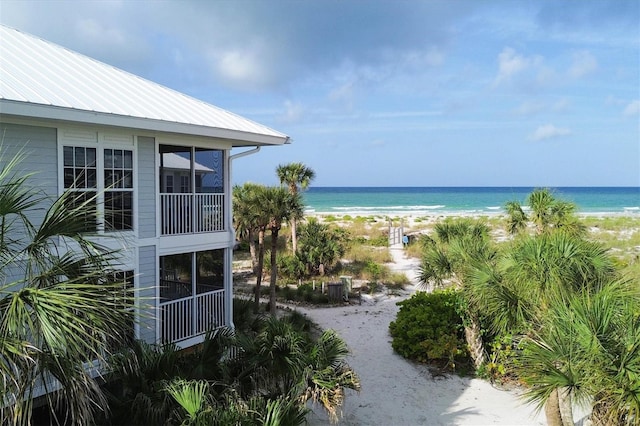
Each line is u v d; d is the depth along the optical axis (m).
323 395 6.62
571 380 5.28
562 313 5.69
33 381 4.10
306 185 23.69
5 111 6.25
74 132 7.91
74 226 4.81
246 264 24.02
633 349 4.93
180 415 5.82
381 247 29.64
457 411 8.71
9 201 4.52
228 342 7.65
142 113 8.30
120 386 6.71
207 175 11.20
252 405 5.80
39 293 3.97
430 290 18.02
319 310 15.97
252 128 10.61
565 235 8.27
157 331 9.21
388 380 10.17
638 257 15.99
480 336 10.44
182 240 9.80
